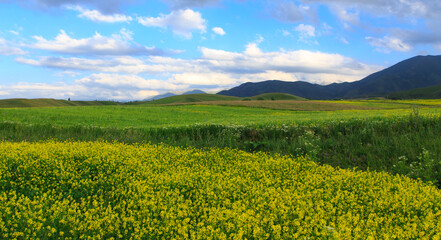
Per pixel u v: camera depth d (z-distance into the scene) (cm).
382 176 920
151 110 4091
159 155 1179
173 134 1773
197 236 496
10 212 574
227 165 1034
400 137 1457
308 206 612
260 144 1561
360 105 6362
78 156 1071
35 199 679
